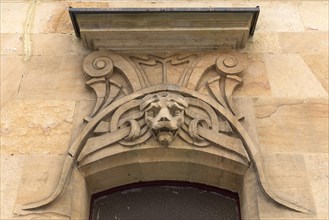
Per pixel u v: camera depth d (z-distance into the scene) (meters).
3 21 4.49
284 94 3.97
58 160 3.60
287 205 3.35
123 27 4.11
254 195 3.44
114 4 4.61
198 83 3.99
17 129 3.76
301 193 3.43
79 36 4.30
